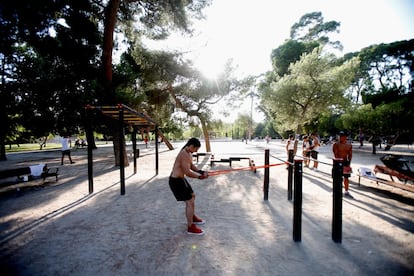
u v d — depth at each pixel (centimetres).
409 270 248
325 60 1432
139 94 1233
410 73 2914
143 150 2267
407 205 479
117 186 699
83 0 941
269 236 340
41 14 773
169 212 456
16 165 1239
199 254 288
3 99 1306
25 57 1368
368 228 364
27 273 249
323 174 866
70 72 1234
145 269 255
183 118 1944
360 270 249
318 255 282
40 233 358
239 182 744
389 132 1588
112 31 1054
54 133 1925
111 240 331
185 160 347
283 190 633
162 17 1211
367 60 3111
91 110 651
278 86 1552
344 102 1437
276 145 2877
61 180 797
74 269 256
